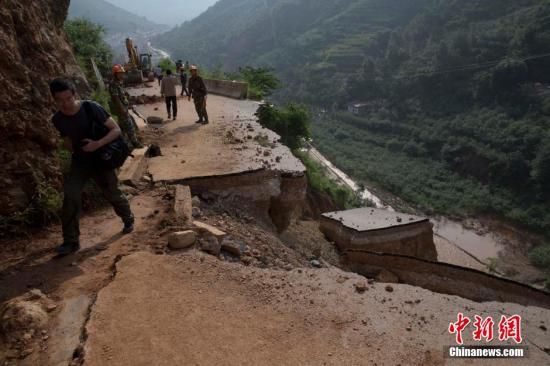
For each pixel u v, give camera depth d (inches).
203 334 133.7
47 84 228.1
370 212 459.2
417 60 3029.0
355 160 2427.4
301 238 376.5
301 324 141.6
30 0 255.3
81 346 125.1
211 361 121.8
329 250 386.3
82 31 915.4
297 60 4667.8
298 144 761.0
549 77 2191.2
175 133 447.5
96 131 172.7
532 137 1829.5
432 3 4030.5
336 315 146.9
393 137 2650.1
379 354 127.3
